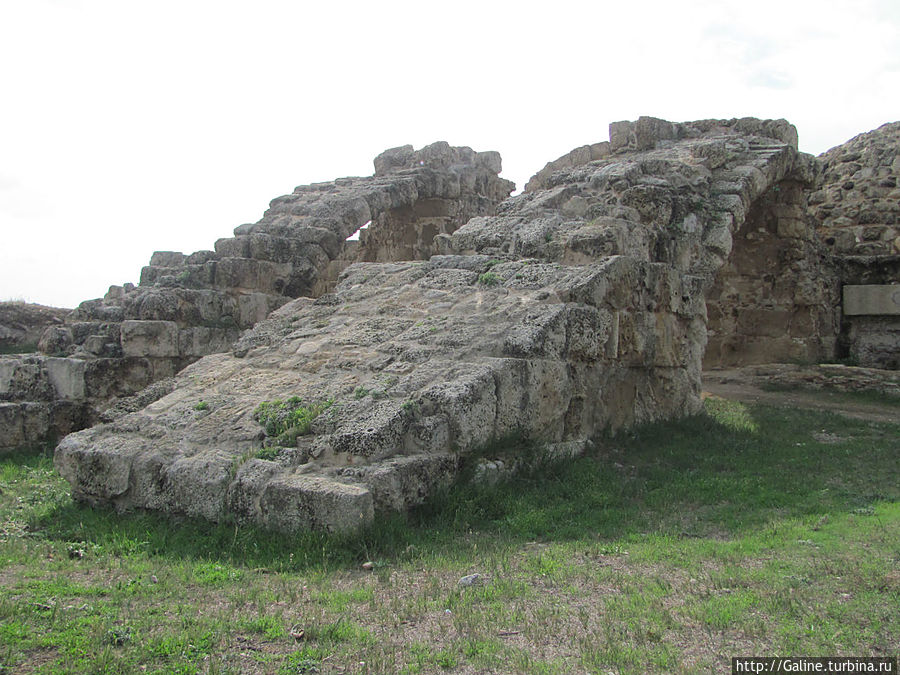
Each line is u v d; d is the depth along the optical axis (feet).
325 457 21.38
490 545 19.04
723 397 42.98
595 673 12.13
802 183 52.49
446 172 56.49
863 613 14.01
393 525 19.39
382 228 59.52
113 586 16.53
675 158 44.16
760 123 49.88
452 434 22.38
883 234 60.64
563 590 15.93
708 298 56.54
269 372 27.35
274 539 19.33
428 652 13.02
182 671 12.32
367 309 30.83
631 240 32.53
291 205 50.03
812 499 22.93
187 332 40.96
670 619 14.06
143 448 23.20
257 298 44.09
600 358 29.14
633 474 26.18
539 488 23.41
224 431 23.50
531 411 25.26
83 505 23.50
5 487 27.63
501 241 33.88
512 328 26.45
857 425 34.45
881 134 64.18
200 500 21.20
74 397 37.40
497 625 14.14
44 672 12.17
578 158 51.96
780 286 54.70
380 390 23.54
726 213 40.09
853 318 58.23
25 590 16.08
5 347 56.65
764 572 16.37
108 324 40.37
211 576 17.20
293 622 14.33
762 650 12.76
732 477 25.84
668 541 19.21
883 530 19.27
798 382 46.83
